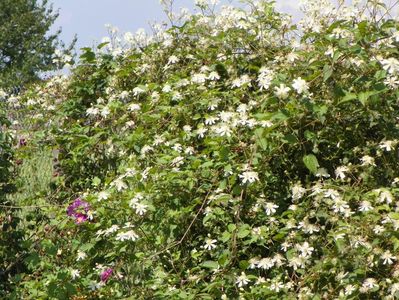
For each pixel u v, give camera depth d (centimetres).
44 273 395
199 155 390
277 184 382
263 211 374
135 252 394
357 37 363
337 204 336
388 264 327
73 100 541
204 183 383
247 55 443
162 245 388
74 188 516
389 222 327
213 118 398
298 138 362
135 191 374
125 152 468
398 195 345
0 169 492
